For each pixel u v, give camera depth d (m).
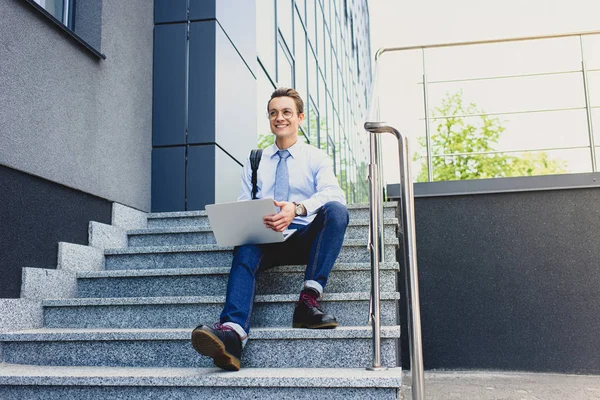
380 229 2.70
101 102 3.27
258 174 2.59
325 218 2.23
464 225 4.49
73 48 3.01
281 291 2.50
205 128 3.88
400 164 1.88
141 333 2.12
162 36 4.02
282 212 2.15
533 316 4.29
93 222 3.11
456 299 4.38
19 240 2.51
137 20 3.79
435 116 5.06
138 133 3.71
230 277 2.10
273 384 1.77
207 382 1.80
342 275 2.50
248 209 2.09
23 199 2.56
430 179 4.81
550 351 4.21
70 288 2.79
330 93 9.48
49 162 2.74
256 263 2.16
